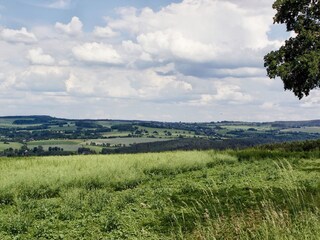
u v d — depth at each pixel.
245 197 14.12
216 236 8.54
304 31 37.44
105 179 21.53
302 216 8.27
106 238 10.77
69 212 13.85
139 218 12.91
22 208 15.51
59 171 22.36
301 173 19.98
